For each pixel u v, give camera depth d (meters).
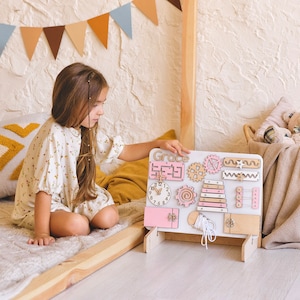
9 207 1.86
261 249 1.47
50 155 1.46
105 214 1.52
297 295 1.14
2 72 2.16
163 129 2.00
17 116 2.16
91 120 1.51
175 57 1.96
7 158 1.93
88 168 1.55
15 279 1.12
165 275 1.25
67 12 2.08
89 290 1.15
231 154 1.50
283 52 1.82
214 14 1.88
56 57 2.10
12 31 2.13
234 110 1.90
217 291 1.16
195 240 1.55
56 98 1.50
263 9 1.83
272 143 1.59
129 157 1.63
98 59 2.06
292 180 1.50
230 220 1.47
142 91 2.02
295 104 1.83
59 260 1.25
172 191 1.52
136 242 1.49
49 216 1.45
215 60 1.90
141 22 1.99
